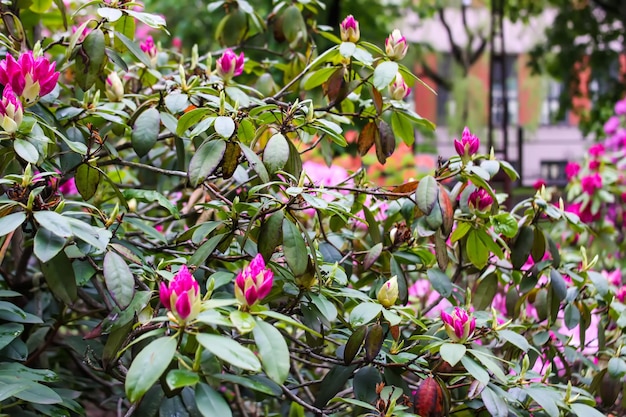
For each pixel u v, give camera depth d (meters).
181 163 1.71
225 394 2.03
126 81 2.02
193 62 1.81
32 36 2.06
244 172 1.52
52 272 1.21
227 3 2.21
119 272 1.15
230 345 0.93
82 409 1.43
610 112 9.26
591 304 1.85
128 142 1.99
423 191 1.39
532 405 1.42
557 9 10.15
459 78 11.89
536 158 14.02
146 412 1.17
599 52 9.38
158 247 1.60
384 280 1.58
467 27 11.53
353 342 1.28
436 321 1.58
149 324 1.20
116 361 1.30
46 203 1.18
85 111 1.51
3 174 1.45
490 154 1.55
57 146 1.55
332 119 1.92
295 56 2.16
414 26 11.48
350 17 1.53
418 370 1.31
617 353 1.59
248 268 1.03
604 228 2.85
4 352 1.42
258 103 1.59
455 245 1.97
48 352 2.06
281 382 0.94
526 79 12.74
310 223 2.30
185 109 1.59
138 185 2.10
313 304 1.34
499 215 1.54
